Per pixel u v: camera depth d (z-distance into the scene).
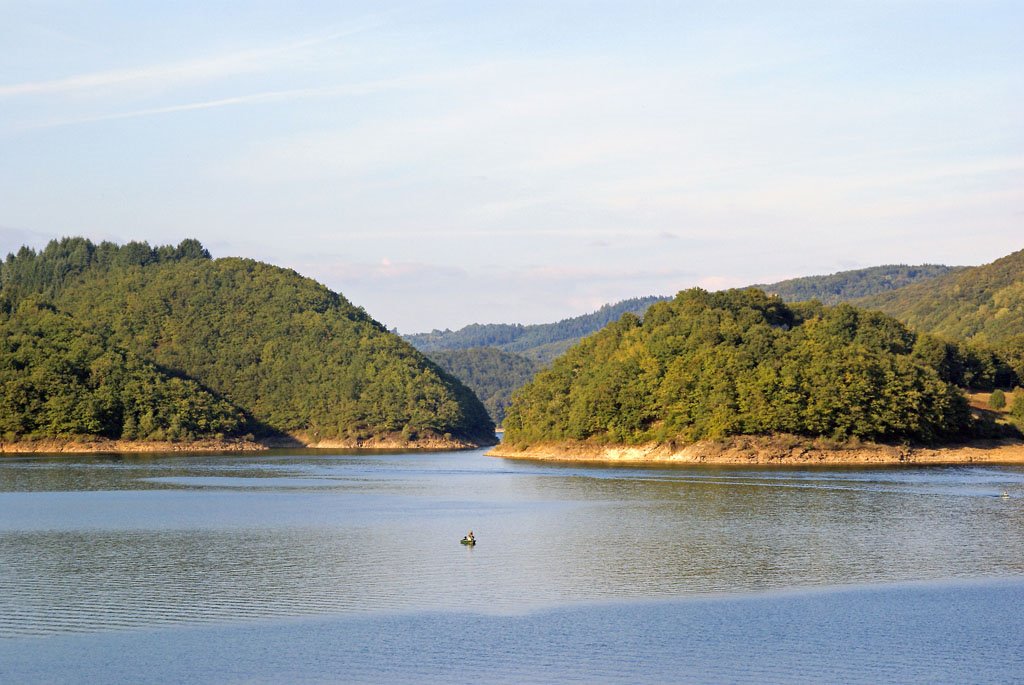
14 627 71.12
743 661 63.16
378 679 60.47
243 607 76.69
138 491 160.38
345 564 93.38
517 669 61.97
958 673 60.94
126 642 67.56
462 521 122.25
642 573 89.38
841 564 93.19
